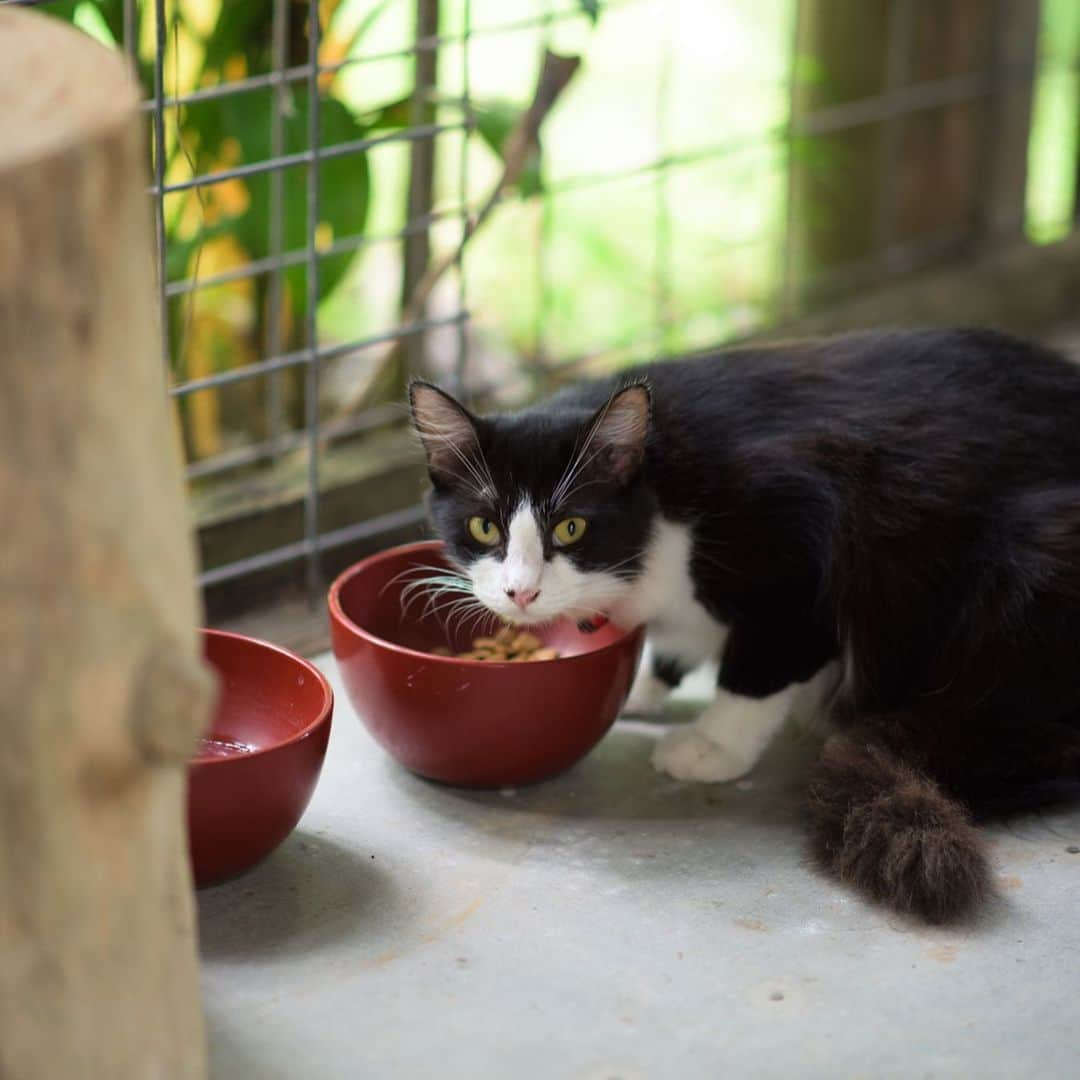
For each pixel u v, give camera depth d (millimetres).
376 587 1268
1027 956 1106
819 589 1217
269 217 1430
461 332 1443
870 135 1777
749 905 1140
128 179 893
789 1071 1039
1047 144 1958
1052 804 1218
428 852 1174
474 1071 1036
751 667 1232
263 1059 1040
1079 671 1206
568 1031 1059
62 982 920
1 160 860
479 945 1109
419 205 1521
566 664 1175
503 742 1191
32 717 889
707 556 1214
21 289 864
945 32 1774
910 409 1233
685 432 1213
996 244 1877
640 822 1203
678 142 1875
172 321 1464
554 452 1184
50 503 878
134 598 901
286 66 1421
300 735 1118
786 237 1748
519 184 1527
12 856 898
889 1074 1038
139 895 933
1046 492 1221
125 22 1260
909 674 1251
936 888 1122
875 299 1773
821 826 1169
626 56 1910
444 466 1208
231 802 1104
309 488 1398
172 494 926
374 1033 1056
